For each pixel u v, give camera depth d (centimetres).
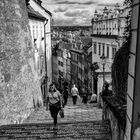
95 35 3206
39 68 2617
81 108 1473
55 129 767
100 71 2284
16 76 1191
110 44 2633
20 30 1348
